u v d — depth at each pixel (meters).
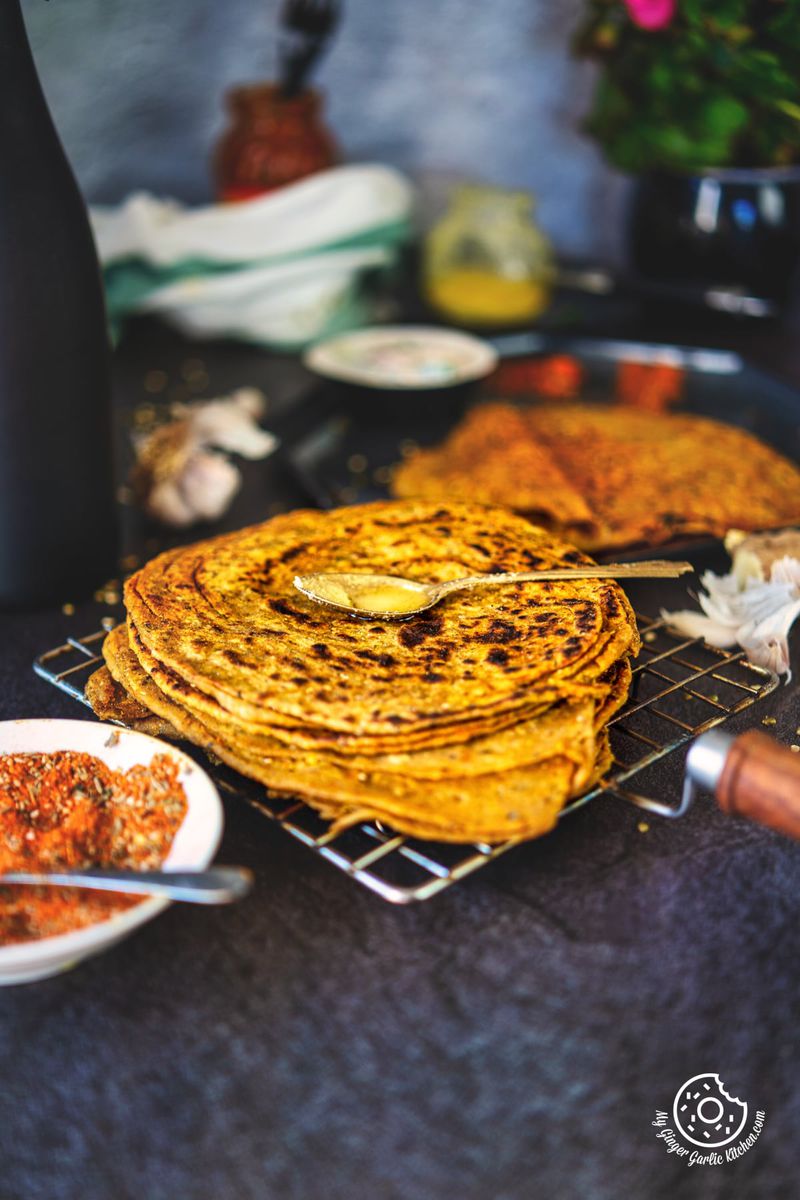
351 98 1.07
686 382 0.85
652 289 0.93
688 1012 0.40
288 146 0.94
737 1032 0.40
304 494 0.71
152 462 0.67
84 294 0.54
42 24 0.96
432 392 0.77
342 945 0.42
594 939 0.42
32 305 0.53
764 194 0.87
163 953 0.42
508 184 1.09
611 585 0.50
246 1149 0.37
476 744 0.42
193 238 0.91
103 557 0.59
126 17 0.99
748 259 0.89
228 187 0.96
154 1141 0.37
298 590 0.50
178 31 1.01
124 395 0.85
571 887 0.44
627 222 0.95
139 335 0.98
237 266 0.92
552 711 0.44
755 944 0.42
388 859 0.44
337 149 0.98
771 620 0.54
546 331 0.93
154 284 0.91
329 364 0.80
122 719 0.48
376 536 0.54
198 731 0.44
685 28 0.81
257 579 0.51
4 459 0.55
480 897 0.43
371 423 0.79
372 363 0.81
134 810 0.43
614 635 0.47
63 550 0.57
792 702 0.52
